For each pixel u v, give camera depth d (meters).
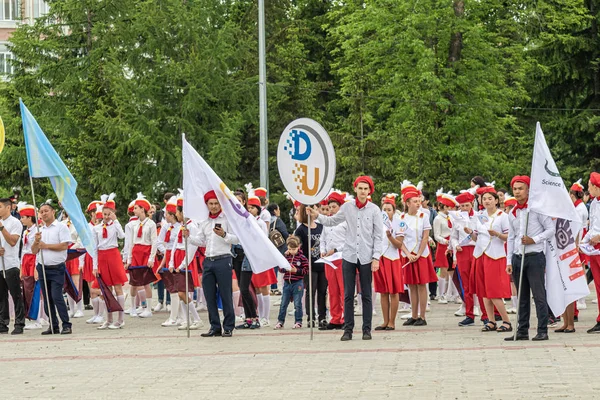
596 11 45.69
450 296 23.52
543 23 44.38
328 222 15.88
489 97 42.34
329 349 14.51
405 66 42.16
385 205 17.78
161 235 20.28
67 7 46.22
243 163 50.22
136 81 43.66
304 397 10.52
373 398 10.34
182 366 13.11
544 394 10.30
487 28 45.56
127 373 12.62
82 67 46.41
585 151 46.03
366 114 44.38
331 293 17.81
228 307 16.91
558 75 45.34
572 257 15.07
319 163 15.71
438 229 22.78
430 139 40.47
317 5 56.97
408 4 41.19
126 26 44.34
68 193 18.66
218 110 45.47
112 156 43.25
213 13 47.12
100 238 19.78
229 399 10.55
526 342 14.78
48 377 12.52
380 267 17.33
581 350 13.62
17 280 18.66
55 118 46.28
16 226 18.73
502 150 45.69
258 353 14.26
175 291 19.25
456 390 10.67
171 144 43.53
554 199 14.58
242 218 16.72
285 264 16.64
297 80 50.50
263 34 35.72
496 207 17.25
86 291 24.94
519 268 15.05
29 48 47.19
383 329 17.44
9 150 47.91
